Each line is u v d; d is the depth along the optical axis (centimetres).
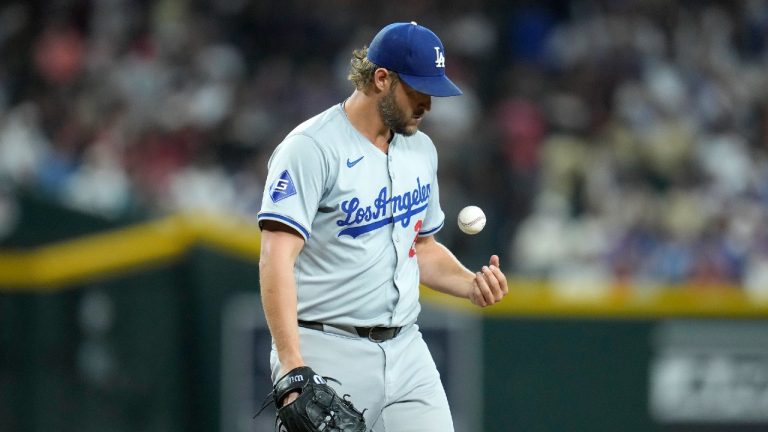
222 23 5206
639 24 5422
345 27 5266
